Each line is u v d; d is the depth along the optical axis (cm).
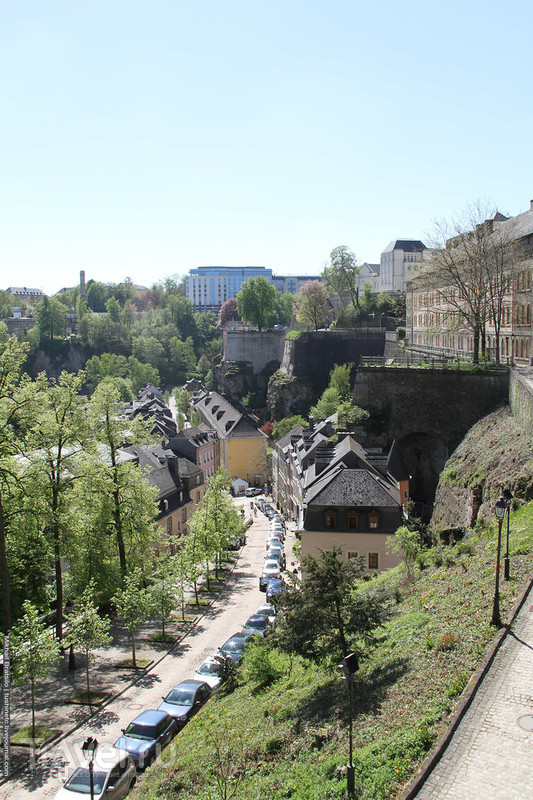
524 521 2731
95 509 3862
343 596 2123
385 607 2359
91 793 1641
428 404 5378
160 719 2252
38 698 2738
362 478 4275
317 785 1421
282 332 13888
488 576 2258
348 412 5525
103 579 3753
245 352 13925
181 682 2734
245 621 3859
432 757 1320
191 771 1805
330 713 1825
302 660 2589
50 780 2059
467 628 1906
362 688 1883
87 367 15912
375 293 14112
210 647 3394
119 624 3834
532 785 1229
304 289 13012
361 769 1395
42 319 18362
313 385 11144
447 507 4478
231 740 1867
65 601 3831
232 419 10569
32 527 3347
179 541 4722
